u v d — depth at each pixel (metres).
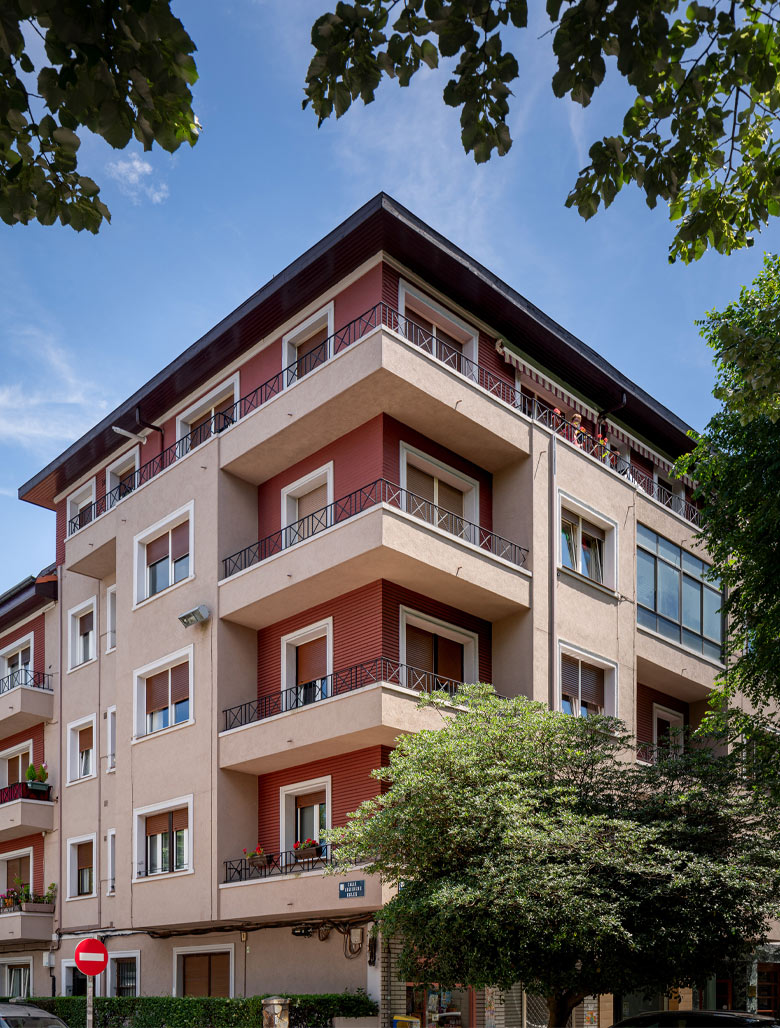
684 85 6.21
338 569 19.34
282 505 22.44
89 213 6.02
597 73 5.62
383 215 19.88
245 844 21.00
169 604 23.34
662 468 28.31
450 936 14.07
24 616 32.00
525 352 23.89
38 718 29.39
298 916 19.28
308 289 22.03
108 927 24.84
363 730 18.17
